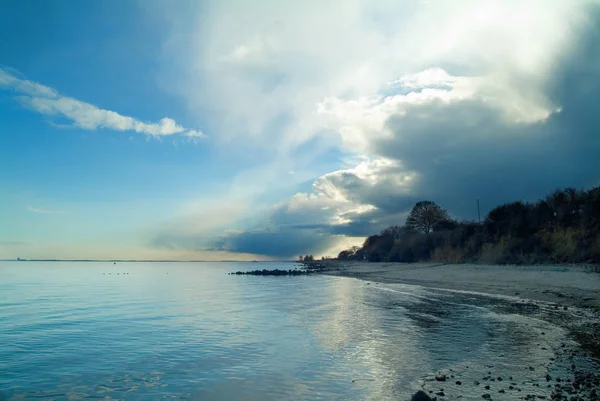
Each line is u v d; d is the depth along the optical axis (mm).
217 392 12578
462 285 46750
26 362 16703
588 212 52031
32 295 49281
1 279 93688
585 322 21766
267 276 107500
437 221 113000
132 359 16891
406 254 108938
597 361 14219
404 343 18250
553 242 53500
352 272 100750
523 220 64125
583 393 10969
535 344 17094
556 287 35844
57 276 111625
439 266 73938
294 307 33531
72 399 12461
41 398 12578
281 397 11977
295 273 118125
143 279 93688
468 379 12727
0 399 12555
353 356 16266
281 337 20594
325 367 14875
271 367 15141
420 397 10477
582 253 47062
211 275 117500
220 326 24406
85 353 18156
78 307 35938
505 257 59250
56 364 16328
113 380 14156
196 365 15719
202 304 37250
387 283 58594
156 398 12297
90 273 136875
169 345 19375
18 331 23906
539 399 10664
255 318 27453
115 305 37281
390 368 14383
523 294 34844
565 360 14398
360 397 11688
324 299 39812
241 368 15133
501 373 13211
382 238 146875
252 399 11906
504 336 18938
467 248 75875
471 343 17859
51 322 27219
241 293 50094
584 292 31844
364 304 34031
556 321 22266
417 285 52125
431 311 28500
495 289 40094
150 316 29406
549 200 63094
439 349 16953
